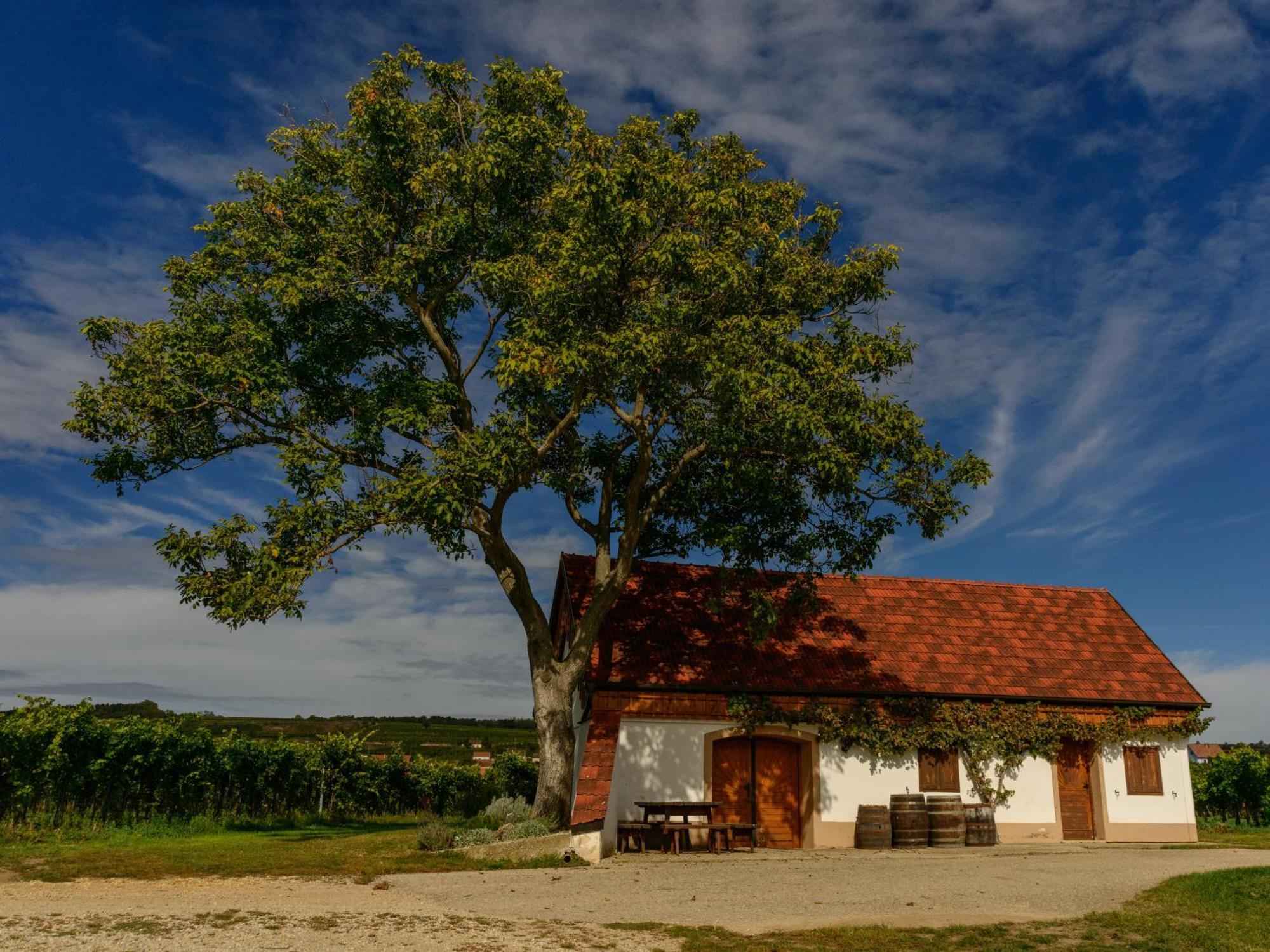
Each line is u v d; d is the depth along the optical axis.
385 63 20.83
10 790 19.12
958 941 11.02
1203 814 30.06
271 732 40.38
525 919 11.94
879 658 24.55
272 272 20.98
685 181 19.62
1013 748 23.36
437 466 18.12
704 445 20.95
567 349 17.39
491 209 21.55
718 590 25.42
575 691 24.52
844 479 19.52
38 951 9.32
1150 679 25.34
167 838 20.08
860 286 21.16
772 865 17.86
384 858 17.14
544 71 21.58
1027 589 28.73
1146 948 10.75
